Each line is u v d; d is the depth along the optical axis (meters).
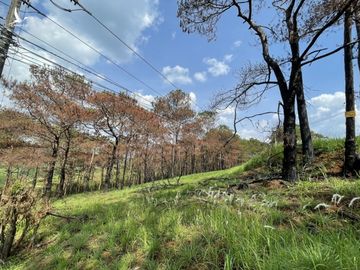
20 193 7.44
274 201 6.39
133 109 27.84
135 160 42.78
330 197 6.51
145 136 33.81
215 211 6.01
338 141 13.07
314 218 5.22
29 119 26.25
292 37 9.34
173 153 44.06
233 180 12.34
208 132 44.44
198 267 4.30
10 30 8.09
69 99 25.11
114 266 5.02
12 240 7.16
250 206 6.55
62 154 29.97
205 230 5.20
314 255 3.27
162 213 6.95
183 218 6.29
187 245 4.94
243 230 4.72
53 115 24.83
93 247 6.15
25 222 7.96
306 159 11.45
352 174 8.85
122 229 6.52
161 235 5.71
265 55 10.07
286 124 9.47
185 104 41.91
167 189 13.23
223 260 4.28
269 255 3.76
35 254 6.92
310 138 11.64
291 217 5.46
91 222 8.02
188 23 10.94
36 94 24.39
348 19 9.34
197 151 48.16
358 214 5.16
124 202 10.53
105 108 26.47
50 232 8.10
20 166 23.44
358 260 3.12
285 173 9.27
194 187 12.02
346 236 3.96
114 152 28.00
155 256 5.03
